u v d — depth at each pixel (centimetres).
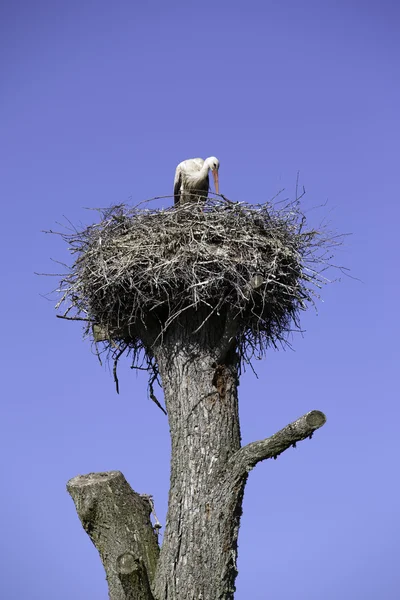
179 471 1267
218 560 1208
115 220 1415
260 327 1427
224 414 1297
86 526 1288
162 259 1295
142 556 1257
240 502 1242
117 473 1348
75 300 1415
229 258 1302
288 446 1179
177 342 1334
